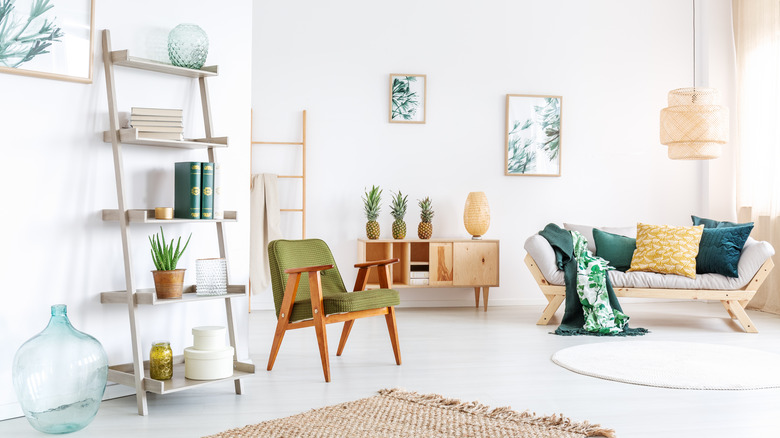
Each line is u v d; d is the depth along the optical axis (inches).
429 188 245.9
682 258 200.5
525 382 131.9
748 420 107.0
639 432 100.8
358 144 241.4
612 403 117.0
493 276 231.8
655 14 259.9
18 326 108.7
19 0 107.0
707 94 212.7
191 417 107.9
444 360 152.5
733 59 257.8
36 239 110.7
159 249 117.0
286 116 236.7
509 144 250.2
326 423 103.3
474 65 248.7
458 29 247.6
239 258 142.6
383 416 107.3
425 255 241.6
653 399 119.6
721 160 258.4
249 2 144.2
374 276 241.1
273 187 231.1
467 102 248.2
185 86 132.2
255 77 234.7
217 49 138.3
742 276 196.1
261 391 124.4
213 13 137.5
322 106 239.1
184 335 133.0
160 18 127.9
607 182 257.8
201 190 121.7
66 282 114.5
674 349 164.6
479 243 231.0
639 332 189.6
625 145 259.0
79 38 114.4
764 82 235.1
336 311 132.9
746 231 200.2
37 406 96.8
